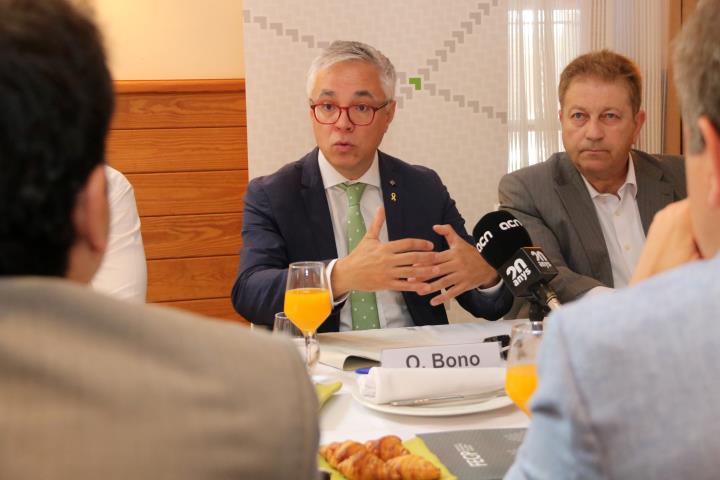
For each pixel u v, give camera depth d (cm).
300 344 210
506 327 271
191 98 475
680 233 139
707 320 76
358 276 258
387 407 184
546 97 488
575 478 75
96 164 77
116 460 64
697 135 95
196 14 481
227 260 491
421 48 446
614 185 332
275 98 436
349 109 298
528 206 332
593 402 74
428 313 300
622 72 318
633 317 77
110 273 278
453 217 327
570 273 303
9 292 68
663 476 72
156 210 480
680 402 73
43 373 65
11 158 69
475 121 455
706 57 91
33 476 62
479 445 162
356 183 310
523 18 482
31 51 70
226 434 67
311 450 71
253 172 439
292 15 433
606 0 485
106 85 78
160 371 68
